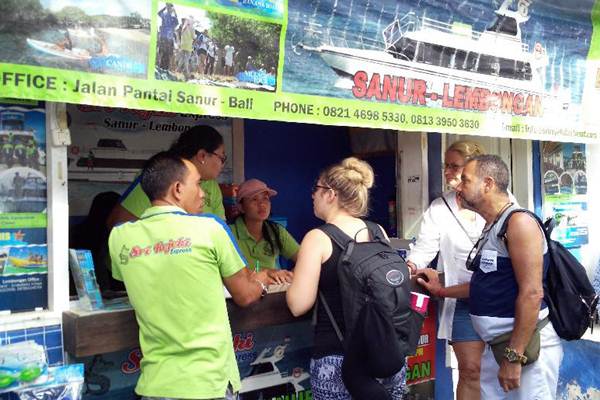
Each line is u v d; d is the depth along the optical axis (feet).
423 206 13.28
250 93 8.73
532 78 12.74
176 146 10.33
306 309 7.88
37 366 6.93
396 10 10.37
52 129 7.72
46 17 7.01
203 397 6.87
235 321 8.41
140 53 7.68
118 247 7.32
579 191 15.96
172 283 6.95
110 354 8.37
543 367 8.93
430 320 12.73
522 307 8.41
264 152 15.43
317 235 8.02
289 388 10.21
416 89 10.78
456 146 11.48
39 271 7.81
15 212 7.60
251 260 12.07
